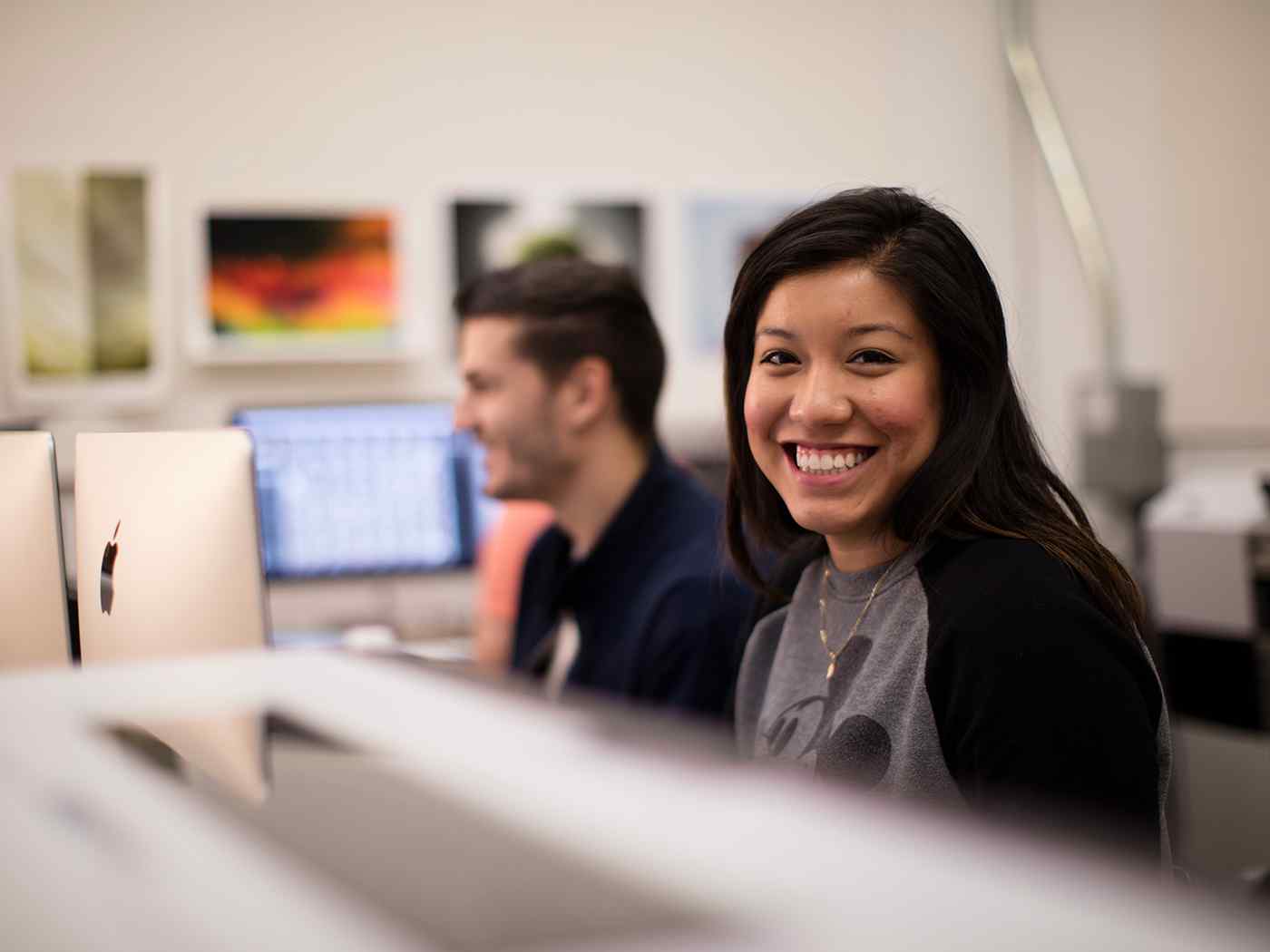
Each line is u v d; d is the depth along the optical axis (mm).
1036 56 3879
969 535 921
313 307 3400
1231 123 3939
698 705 1461
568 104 3594
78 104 3258
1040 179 3912
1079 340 3932
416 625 3178
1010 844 260
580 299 1680
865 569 991
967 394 934
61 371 3254
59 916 251
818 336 936
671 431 3396
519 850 278
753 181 3729
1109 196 3912
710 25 3693
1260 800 2775
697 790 308
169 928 245
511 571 2555
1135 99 3922
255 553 887
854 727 906
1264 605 2795
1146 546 3182
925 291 914
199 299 3334
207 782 352
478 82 3527
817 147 3777
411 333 3473
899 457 938
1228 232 3955
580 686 1597
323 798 330
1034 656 808
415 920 258
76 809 314
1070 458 3877
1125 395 3711
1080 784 783
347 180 3434
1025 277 3904
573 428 1690
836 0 3779
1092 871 244
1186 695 2920
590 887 257
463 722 384
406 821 305
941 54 3852
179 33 3314
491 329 1696
